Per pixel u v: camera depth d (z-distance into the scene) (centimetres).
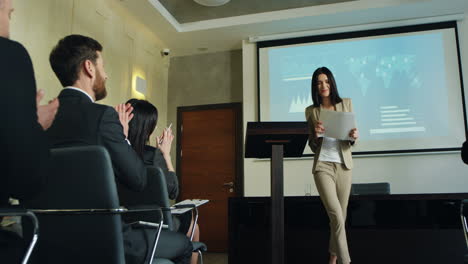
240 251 305
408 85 510
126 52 511
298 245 305
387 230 295
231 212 310
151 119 207
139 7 495
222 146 607
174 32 562
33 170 86
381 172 503
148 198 160
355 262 296
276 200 196
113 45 480
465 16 505
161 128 608
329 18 518
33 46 349
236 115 607
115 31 486
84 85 151
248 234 306
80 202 114
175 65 645
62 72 150
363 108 519
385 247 294
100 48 161
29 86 88
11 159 82
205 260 504
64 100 139
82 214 115
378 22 528
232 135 605
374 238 296
